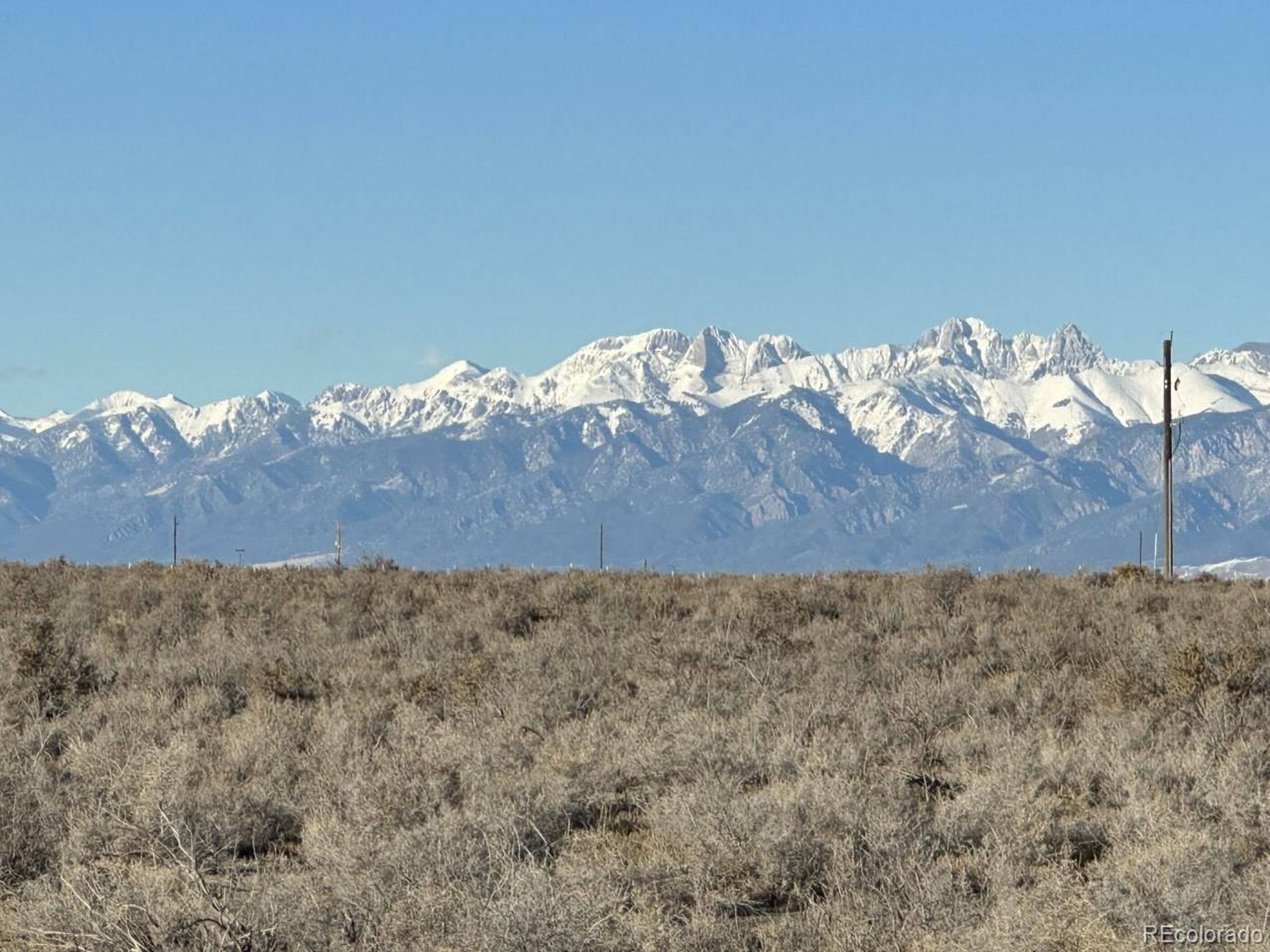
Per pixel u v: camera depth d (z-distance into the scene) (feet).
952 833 144.97
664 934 115.65
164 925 110.83
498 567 525.34
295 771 176.45
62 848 139.23
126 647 300.81
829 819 143.33
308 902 117.91
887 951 113.50
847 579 433.48
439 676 242.58
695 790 157.58
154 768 163.02
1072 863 137.18
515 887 113.29
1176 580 468.75
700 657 264.52
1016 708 216.54
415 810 150.10
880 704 214.90
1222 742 186.09
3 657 258.78
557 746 189.47
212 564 490.90
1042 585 404.98
